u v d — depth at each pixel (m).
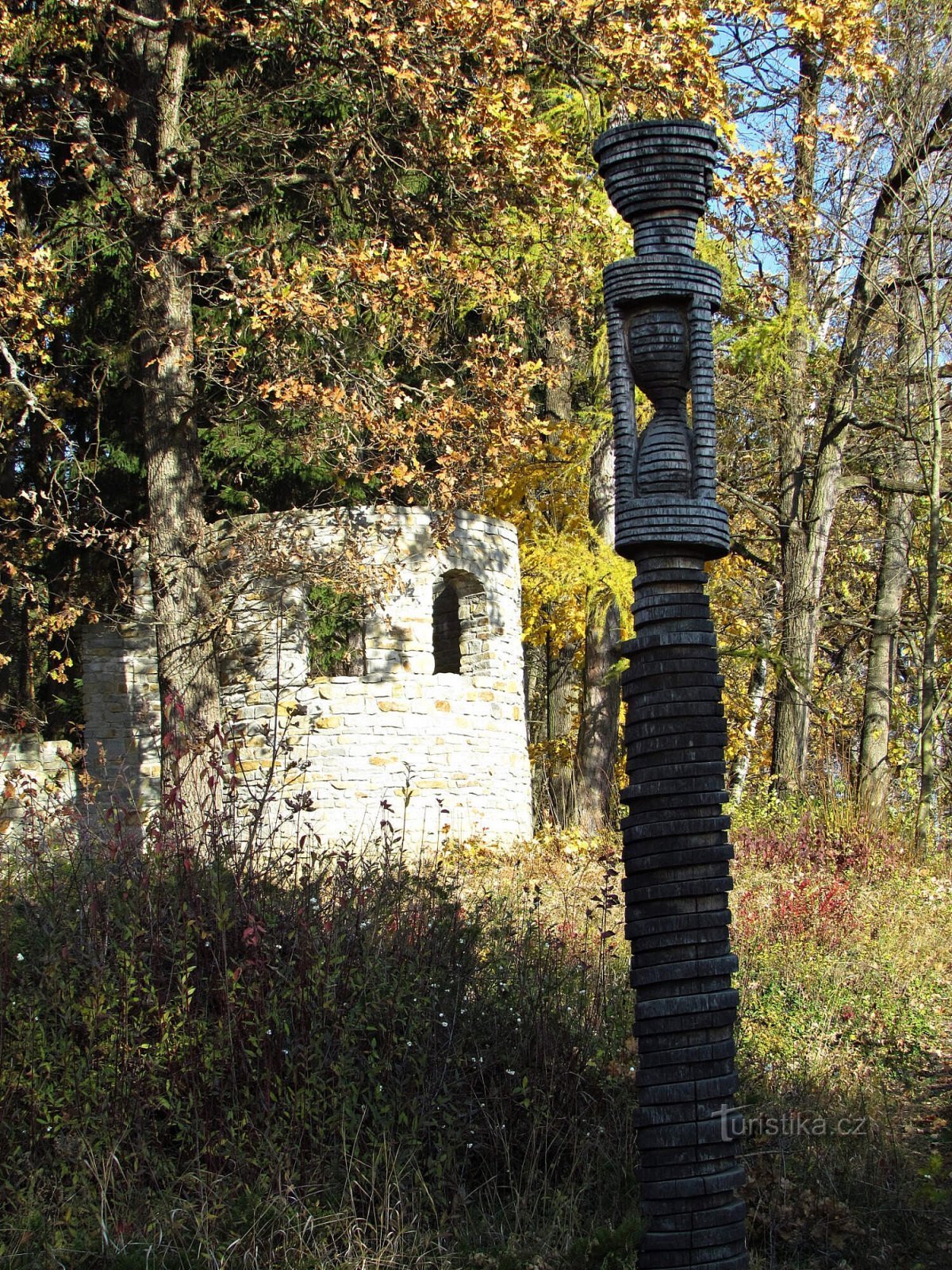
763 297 18.03
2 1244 5.72
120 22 15.07
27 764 17.23
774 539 22.83
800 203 15.82
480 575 17.70
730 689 28.56
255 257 15.14
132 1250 5.71
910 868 14.39
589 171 16.55
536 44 13.95
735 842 15.20
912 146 17.52
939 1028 8.96
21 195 18.78
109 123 18.89
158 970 6.86
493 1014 7.19
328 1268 5.71
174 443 14.87
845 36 13.74
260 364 16.86
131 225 15.94
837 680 27.11
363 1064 6.57
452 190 14.66
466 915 8.13
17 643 21.59
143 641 18.22
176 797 8.32
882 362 20.19
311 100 17.59
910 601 26.22
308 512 16.02
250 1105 6.43
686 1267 4.38
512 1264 5.64
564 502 20.89
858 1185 6.42
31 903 7.35
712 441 4.86
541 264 15.65
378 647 16.88
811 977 9.62
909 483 20.08
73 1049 6.45
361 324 16.45
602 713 19.95
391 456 14.41
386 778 16.61
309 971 6.63
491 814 17.28
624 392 4.92
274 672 16.52
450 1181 6.32
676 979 4.54
